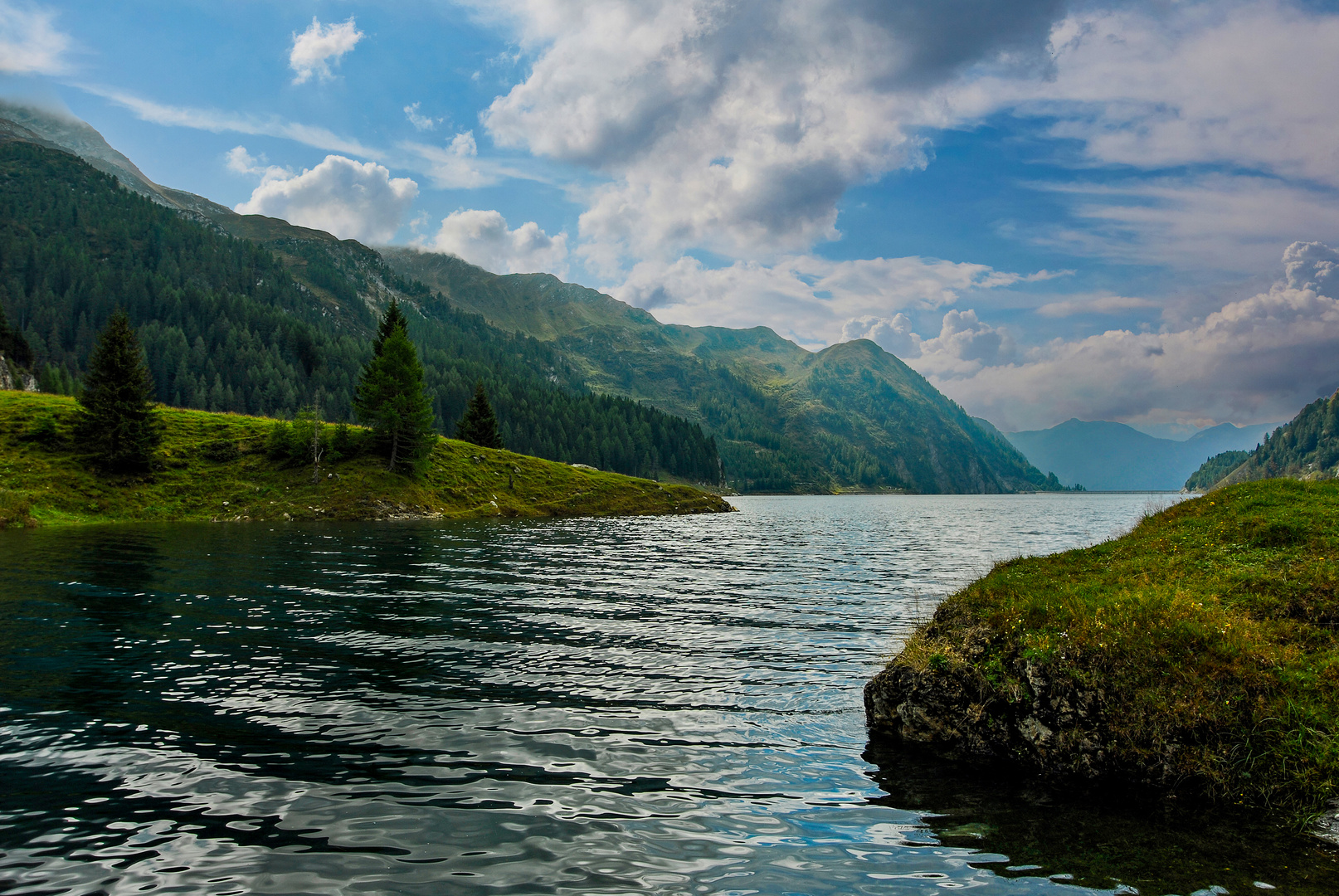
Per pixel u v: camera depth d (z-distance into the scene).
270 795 9.05
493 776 9.91
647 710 13.12
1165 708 10.51
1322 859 7.99
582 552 44.66
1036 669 11.67
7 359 130.75
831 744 11.79
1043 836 8.59
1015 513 138.38
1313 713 9.81
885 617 23.03
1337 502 17.08
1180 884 7.39
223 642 17.44
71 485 59.19
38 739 10.70
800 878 7.41
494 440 114.31
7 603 21.55
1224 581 14.04
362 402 82.19
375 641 18.08
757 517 110.88
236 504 64.50
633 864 7.59
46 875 6.99
